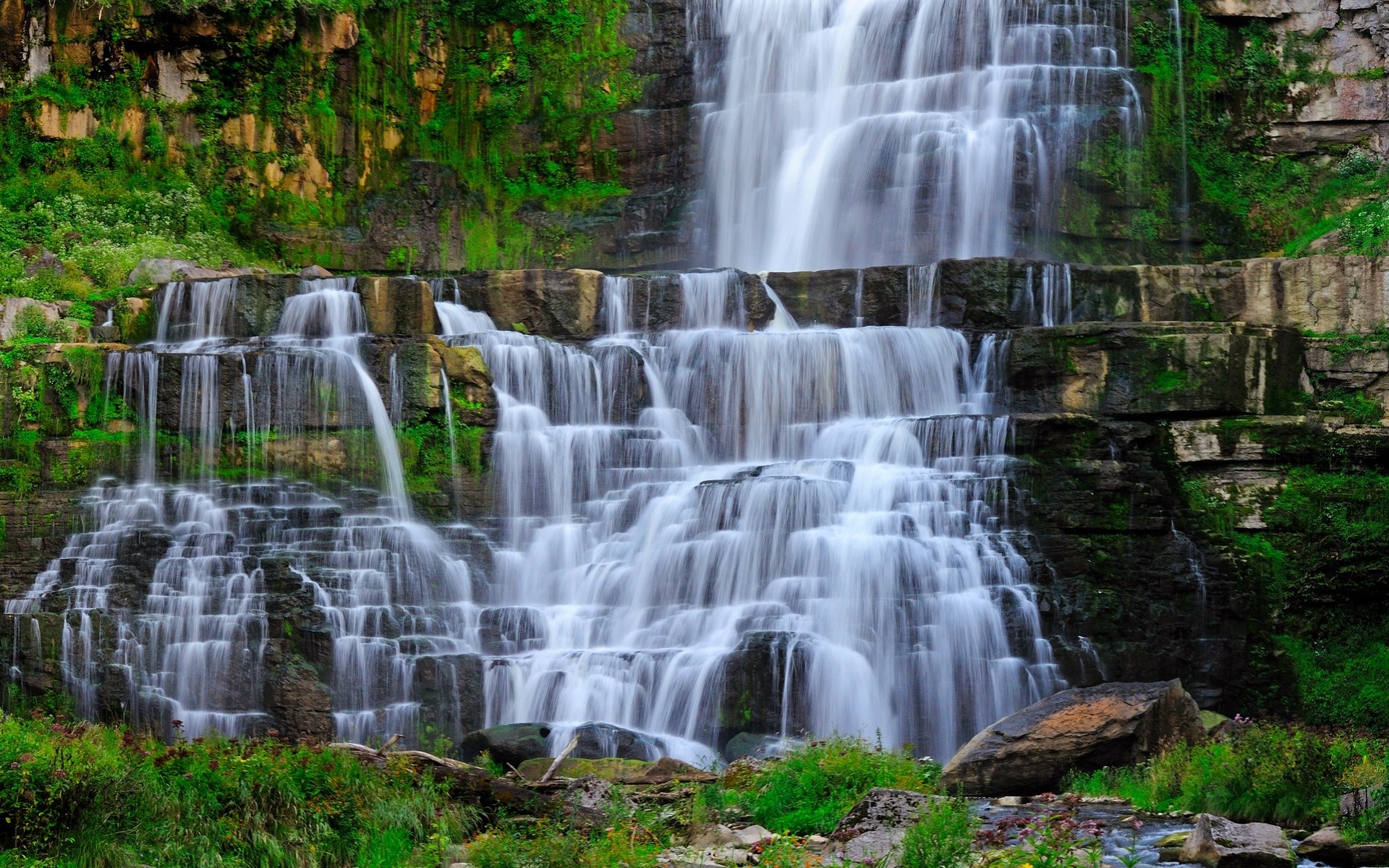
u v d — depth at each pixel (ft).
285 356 94.38
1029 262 105.29
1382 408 102.12
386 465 94.58
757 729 77.71
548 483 95.66
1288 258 109.40
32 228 118.52
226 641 82.99
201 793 50.21
